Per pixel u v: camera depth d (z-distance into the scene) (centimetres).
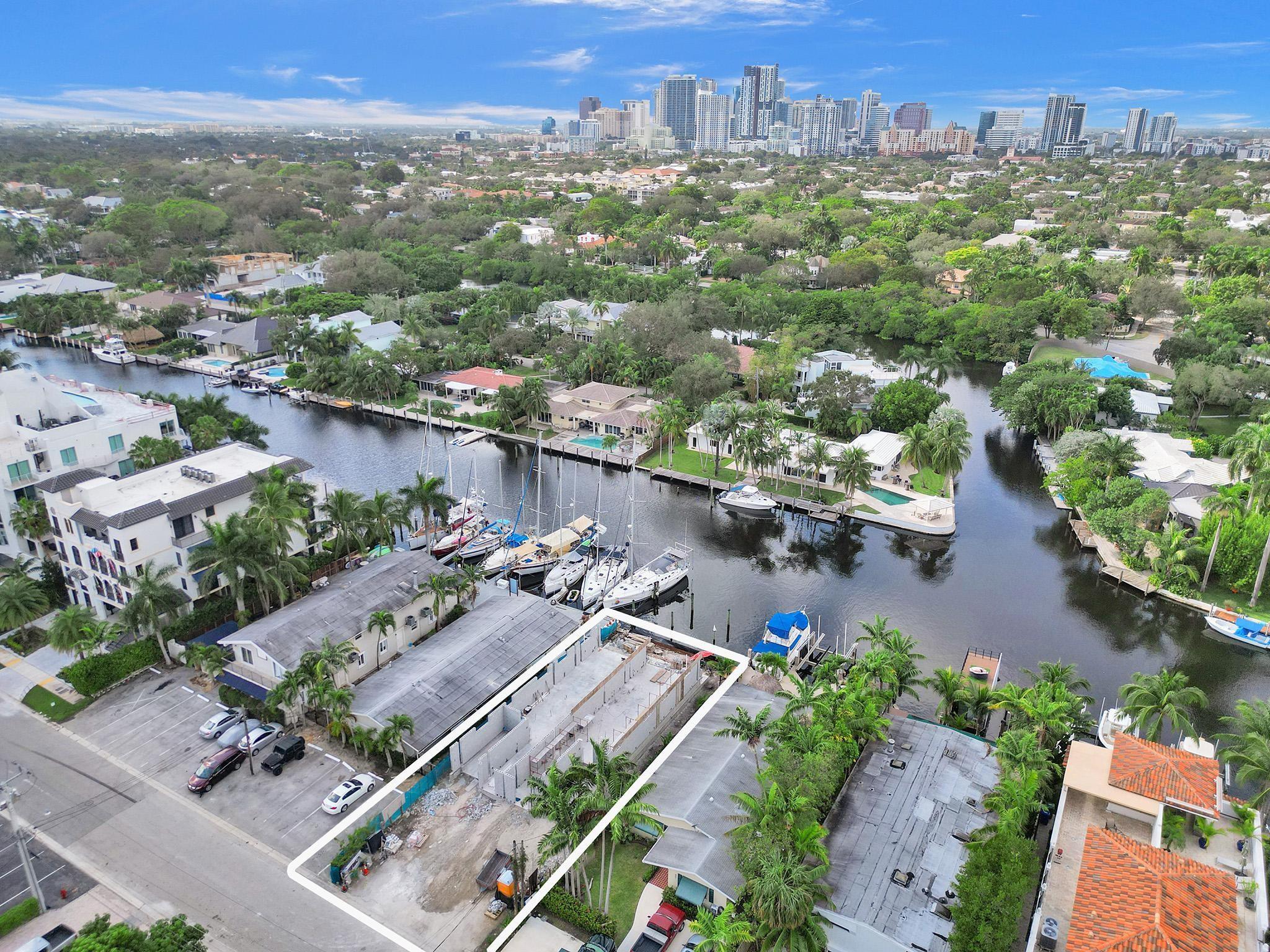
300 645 8038
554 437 16038
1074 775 6372
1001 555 12256
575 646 8719
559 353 19812
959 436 13425
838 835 6166
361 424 17275
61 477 9788
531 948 5575
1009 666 9581
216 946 5550
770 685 8731
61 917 5738
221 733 7594
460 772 7269
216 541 8700
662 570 11275
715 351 18250
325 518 10906
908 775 6781
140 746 7475
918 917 5472
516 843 6419
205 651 8144
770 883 5134
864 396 15975
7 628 8938
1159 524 11831
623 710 8038
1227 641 10119
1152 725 7156
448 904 5953
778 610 10719
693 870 5784
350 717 7412
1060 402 15600
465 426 16725
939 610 10756
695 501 13812
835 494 13812
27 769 7156
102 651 8656
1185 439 14800
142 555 9094
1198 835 5950
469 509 12750
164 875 6119
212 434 13362
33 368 19075
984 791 6600
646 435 15650
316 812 6756
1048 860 5881
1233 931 4781
